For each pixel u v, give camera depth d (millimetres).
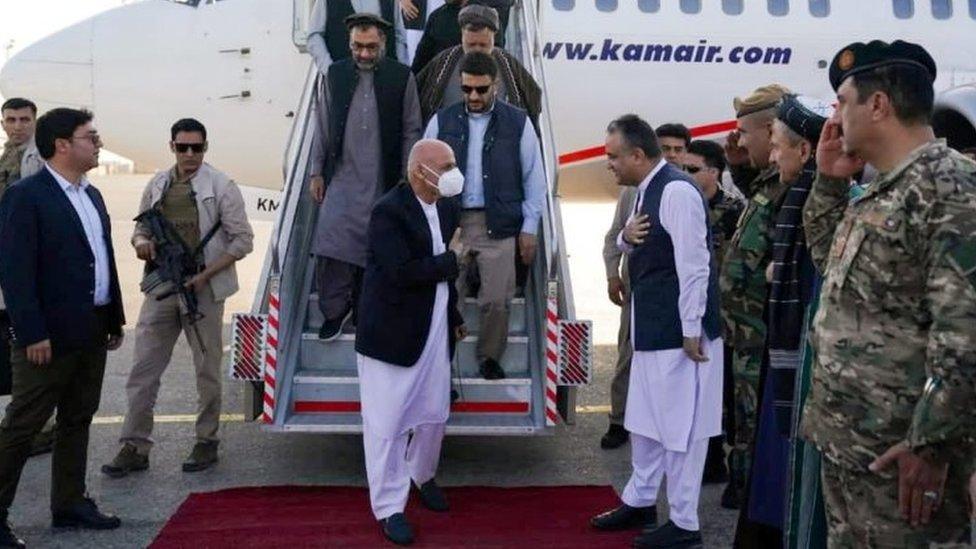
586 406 7172
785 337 3443
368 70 5199
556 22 9461
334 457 5785
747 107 4422
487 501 4965
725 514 4953
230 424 6516
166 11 9648
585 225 24141
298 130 5703
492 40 5195
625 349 5867
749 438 4680
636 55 9555
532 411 5188
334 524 4586
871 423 2488
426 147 4215
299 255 5727
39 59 9703
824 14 9898
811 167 3479
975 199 2334
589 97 9586
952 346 2285
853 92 2525
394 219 4188
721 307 4695
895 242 2430
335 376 5191
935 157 2412
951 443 2359
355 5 5984
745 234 4594
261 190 9797
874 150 2537
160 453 5832
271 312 4973
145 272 5391
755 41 9734
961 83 10016
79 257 4309
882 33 10031
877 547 2541
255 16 9312
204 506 4832
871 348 2486
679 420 4160
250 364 5000
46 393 4258
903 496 2432
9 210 4191
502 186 4992
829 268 2625
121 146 9719
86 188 4539
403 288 4199
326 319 5332
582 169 9906
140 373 5395
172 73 9445
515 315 5559
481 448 5988
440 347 4383
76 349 4305
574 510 4832
